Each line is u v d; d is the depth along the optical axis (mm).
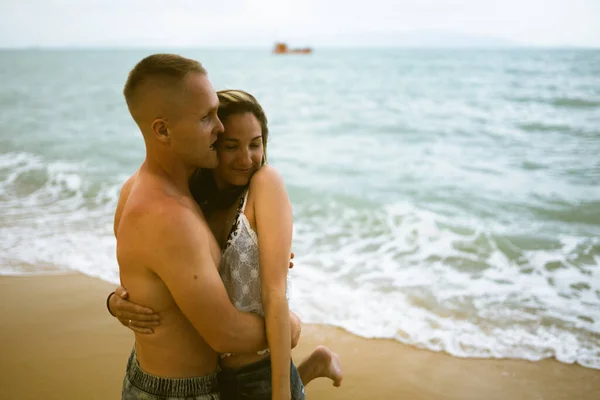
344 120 15859
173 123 1708
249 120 1885
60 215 6590
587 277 4730
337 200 7348
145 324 1795
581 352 3525
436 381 3219
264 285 1826
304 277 4766
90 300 4215
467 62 53281
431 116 16500
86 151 11141
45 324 3828
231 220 1973
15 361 3355
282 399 1794
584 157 10078
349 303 4242
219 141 1905
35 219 6418
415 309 4137
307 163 9922
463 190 7887
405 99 21766
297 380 2018
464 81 29750
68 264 4977
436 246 5555
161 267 1689
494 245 5555
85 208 6918
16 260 5066
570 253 5305
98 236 5781
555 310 4102
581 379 3238
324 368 2652
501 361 3438
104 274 4742
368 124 14930
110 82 34000
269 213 1854
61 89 28750
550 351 3545
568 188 7895
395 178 8680
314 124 15125
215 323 1718
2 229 6008
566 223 6328
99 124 15859
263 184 1898
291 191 7828
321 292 4445
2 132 13938
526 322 3926
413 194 7660
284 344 1803
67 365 3303
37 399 2973
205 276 1692
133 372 1954
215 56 98312
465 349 3576
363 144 11969
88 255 5207
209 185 2070
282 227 1853
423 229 6105
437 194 7668
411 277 4766
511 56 70812
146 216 1705
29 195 7566
